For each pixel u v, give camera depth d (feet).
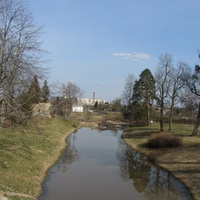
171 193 71.51
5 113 65.10
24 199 53.88
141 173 90.74
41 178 75.51
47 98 78.89
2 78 65.16
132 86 288.71
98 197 66.08
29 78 69.36
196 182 76.48
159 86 172.76
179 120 241.55
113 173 89.71
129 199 66.33
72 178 80.12
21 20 71.36
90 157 113.91
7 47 66.69
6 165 71.05
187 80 145.28
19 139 104.99
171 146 120.78
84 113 371.15
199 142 122.11
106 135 198.18
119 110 426.51
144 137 160.04
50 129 164.25
